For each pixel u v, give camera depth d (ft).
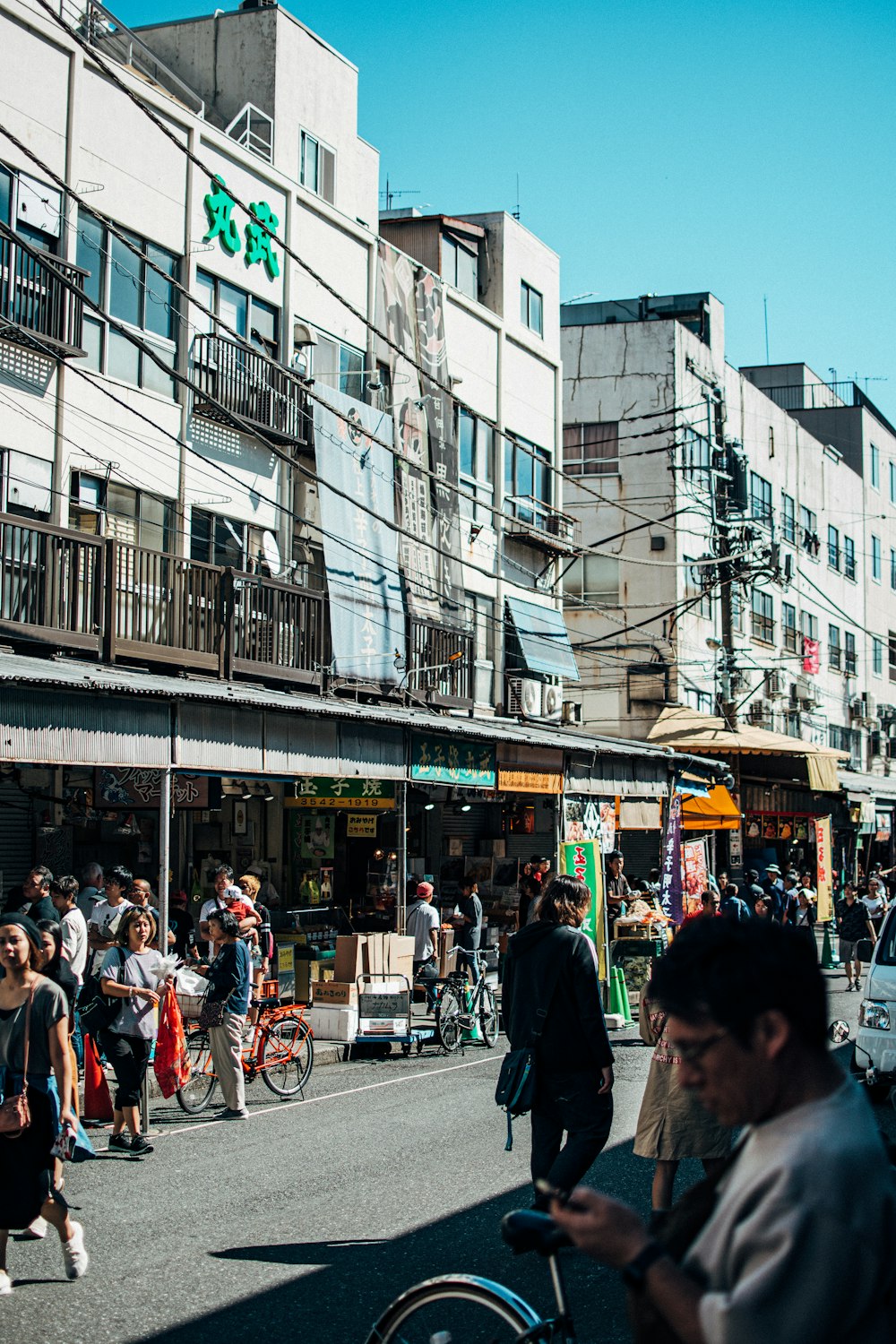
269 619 61.72
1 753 37.52
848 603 173.88
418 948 56.44
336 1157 31.35
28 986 21.02
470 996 52.21
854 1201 7.27
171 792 54.75
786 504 153.99
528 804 85.56
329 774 52.49
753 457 144.77
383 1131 34.58
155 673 54.70
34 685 38.17
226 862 65.72
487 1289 12.75
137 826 58.80
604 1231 7.80
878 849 163.32
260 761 48.39
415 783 59.62
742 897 91.40
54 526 49.52
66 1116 21.04
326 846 70.49
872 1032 37.50
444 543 82.94
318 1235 24.31
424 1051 51.37
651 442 126.52
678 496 125.29
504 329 95.71
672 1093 21.95
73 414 57.62
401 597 74.59
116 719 41.70
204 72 75.10
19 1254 23.30
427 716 62.95
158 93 63.21
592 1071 22.40
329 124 77.92
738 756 110.93
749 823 120.88
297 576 70.69
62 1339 18.79
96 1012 31.94
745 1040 7.75
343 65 79.41
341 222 76.48
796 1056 7.77
